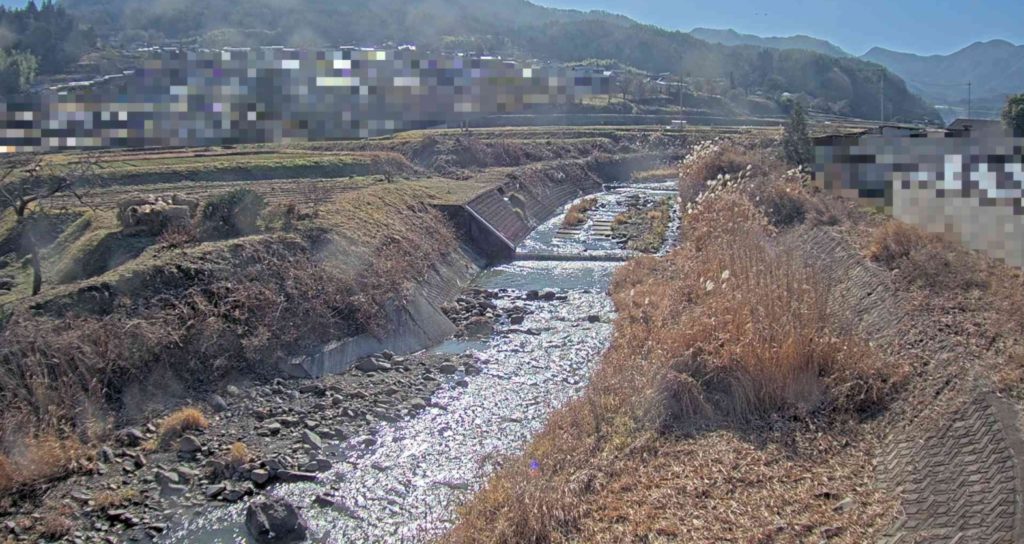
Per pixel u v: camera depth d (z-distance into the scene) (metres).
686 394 10.52
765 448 9.40
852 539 7.31
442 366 14.55
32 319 11.98
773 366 10.58
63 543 8.69
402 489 9.89
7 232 17.89
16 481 9.63
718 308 12.44
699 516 7.95
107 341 12.08
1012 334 10.57
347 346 14.84
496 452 10.78
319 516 9.26
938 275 13.40
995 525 6.58
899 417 9.53
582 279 22.33
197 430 11.45
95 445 10.69
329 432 11.57
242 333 13.72
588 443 9.97
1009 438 7.66
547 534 7.86
